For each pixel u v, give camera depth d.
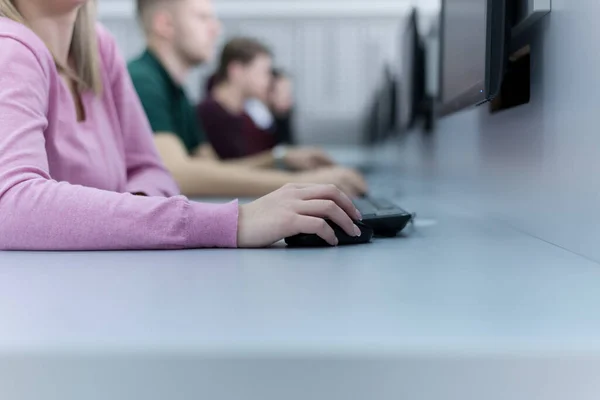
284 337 0.29
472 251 0.60
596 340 0.29
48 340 0.29
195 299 0.38
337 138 2.71
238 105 2.76
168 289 0.41
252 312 0.34
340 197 0.65
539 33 0.71
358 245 0.65
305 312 0.34
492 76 0.73
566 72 0.62
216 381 0.27
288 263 0.52
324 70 2.69
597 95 0.54
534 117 0.72
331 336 0.29
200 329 0.30
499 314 0.34
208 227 0.62
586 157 0.57
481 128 1.00
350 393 0.27
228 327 0.31
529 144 0.74
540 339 0.29
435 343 0.28
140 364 0.27
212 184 1.83
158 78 2.07
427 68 1.59
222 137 2.68
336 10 2.66
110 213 0.62
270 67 2.71
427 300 0.38
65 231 0.62
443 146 1.33
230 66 2.71
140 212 0.62
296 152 2.17
